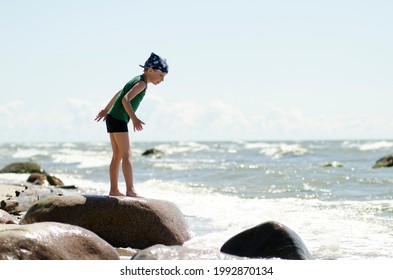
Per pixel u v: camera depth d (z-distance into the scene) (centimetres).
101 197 1111
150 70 1161
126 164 1159
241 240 924
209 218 1387
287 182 2458
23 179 2655
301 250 884
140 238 1084
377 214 1438
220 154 6269
